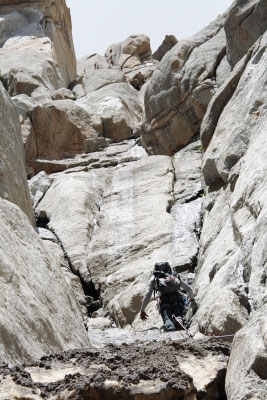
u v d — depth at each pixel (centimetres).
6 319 435
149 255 1189
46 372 386
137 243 1224
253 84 1130
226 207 1048
